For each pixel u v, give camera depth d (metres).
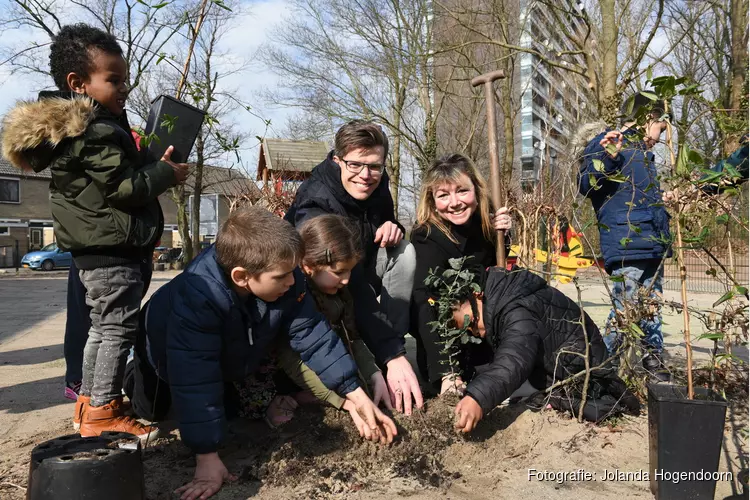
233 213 2.18
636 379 2.93
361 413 2.43
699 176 2.25
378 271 3.21
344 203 3.08
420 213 3.39
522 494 2.06
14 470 2.25
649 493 2.07
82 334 3.07
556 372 2.84
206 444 2.08
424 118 18.06
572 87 15.08
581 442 2.52
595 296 8.73
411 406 2.72
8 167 30.19
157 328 2.38
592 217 3.05
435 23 14.16
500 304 2.80
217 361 2.15
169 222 37.47
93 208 2.42
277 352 2.55
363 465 2.26
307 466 2.21
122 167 2.40
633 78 9.73
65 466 1.66
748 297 2.25
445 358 3.08
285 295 2.31
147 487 2.09
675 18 14.15
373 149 2.98
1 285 15.91
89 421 2.52
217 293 2.12
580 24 11.69
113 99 2.61
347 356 2.38
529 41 14.25
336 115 15.40
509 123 13.58
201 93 3.07
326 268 2.54
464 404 2.43
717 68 15.40
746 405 2.93
